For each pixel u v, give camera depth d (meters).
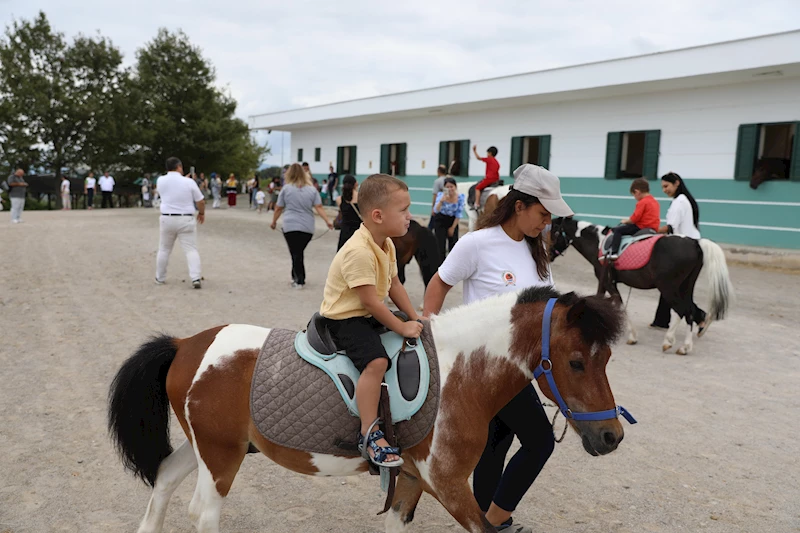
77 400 5.23
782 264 13.19
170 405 3.09
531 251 3.15
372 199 2.66
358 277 2.63
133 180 37.91
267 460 4.45
